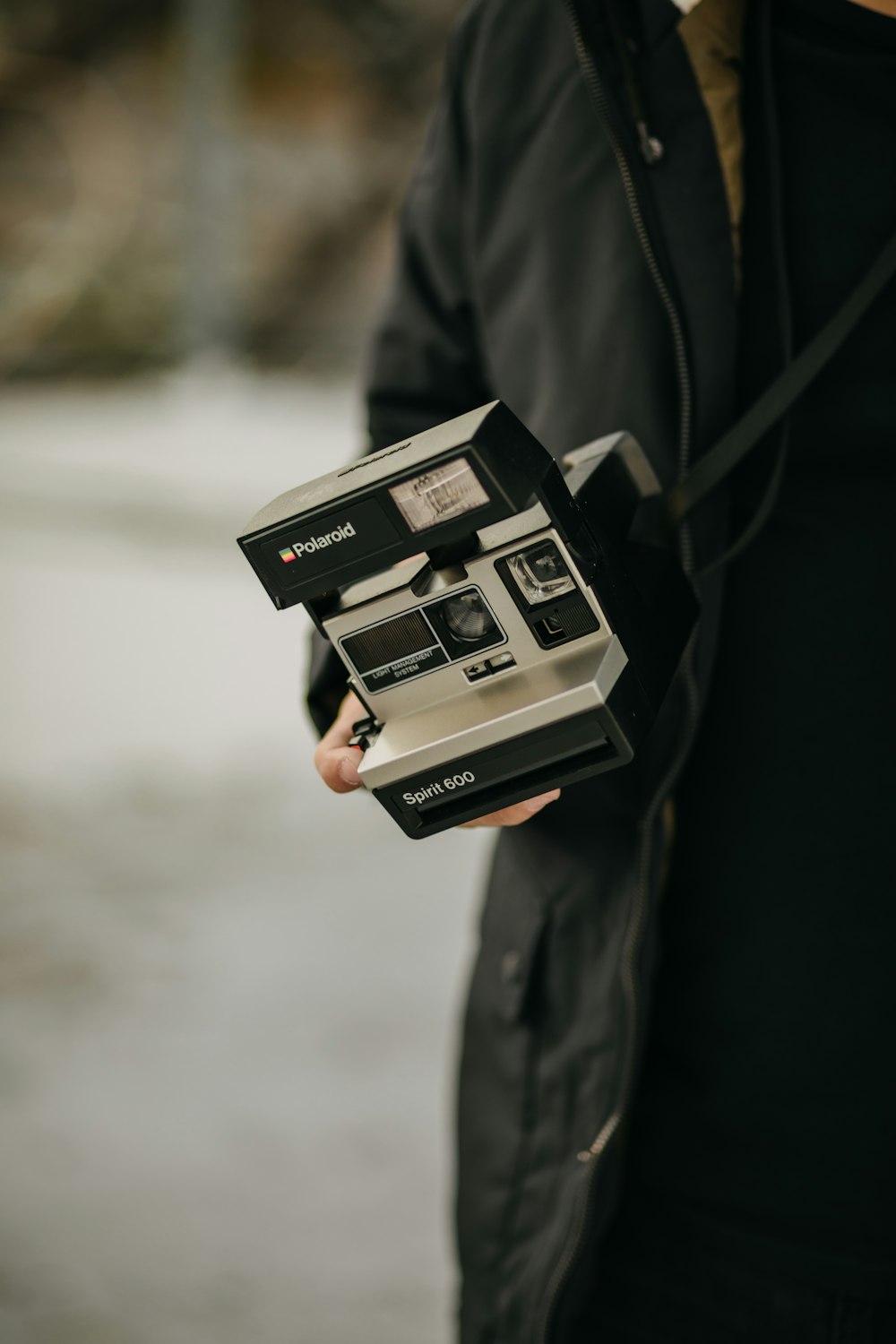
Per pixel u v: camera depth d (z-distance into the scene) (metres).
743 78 1.18
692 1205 1.24
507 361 1.32
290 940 3.46
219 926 3.54
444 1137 2.61
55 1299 2.18
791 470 1.18
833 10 1.12
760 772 1.20
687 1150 1.24
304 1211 2.39
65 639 6.62
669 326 1.20
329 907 3.66
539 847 1.27
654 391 1.20
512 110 1.31
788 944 1.20
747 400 1.21
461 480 0.84
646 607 1.00
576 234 1.26
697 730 1.22
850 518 1.17
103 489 10.00
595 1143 1.20
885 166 1.14
